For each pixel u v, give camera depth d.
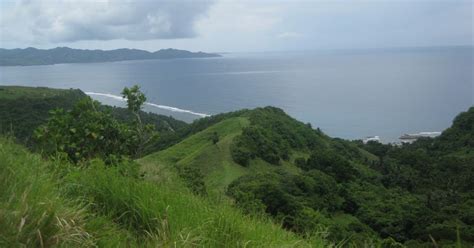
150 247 3.04
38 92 51.38
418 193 46.03
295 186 33.12
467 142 67.25
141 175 4.71
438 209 32.44
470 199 37.88
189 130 69.25
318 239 4.31
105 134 6.06
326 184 35.56
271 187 15.43
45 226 2.59
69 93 55.56
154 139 6.64
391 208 31.44
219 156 51.12
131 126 6.56
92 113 6.05
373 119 122.31
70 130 5.66
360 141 79.25
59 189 3.40
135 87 6.80
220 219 3.68
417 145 75.38
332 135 103.00
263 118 67.25
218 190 5.85
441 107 139.12
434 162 58.16
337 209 31.62
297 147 62.09
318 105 148.88
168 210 3.44
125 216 3.52
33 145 5.09
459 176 48.62
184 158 52.44
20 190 2.90
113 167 4.29
